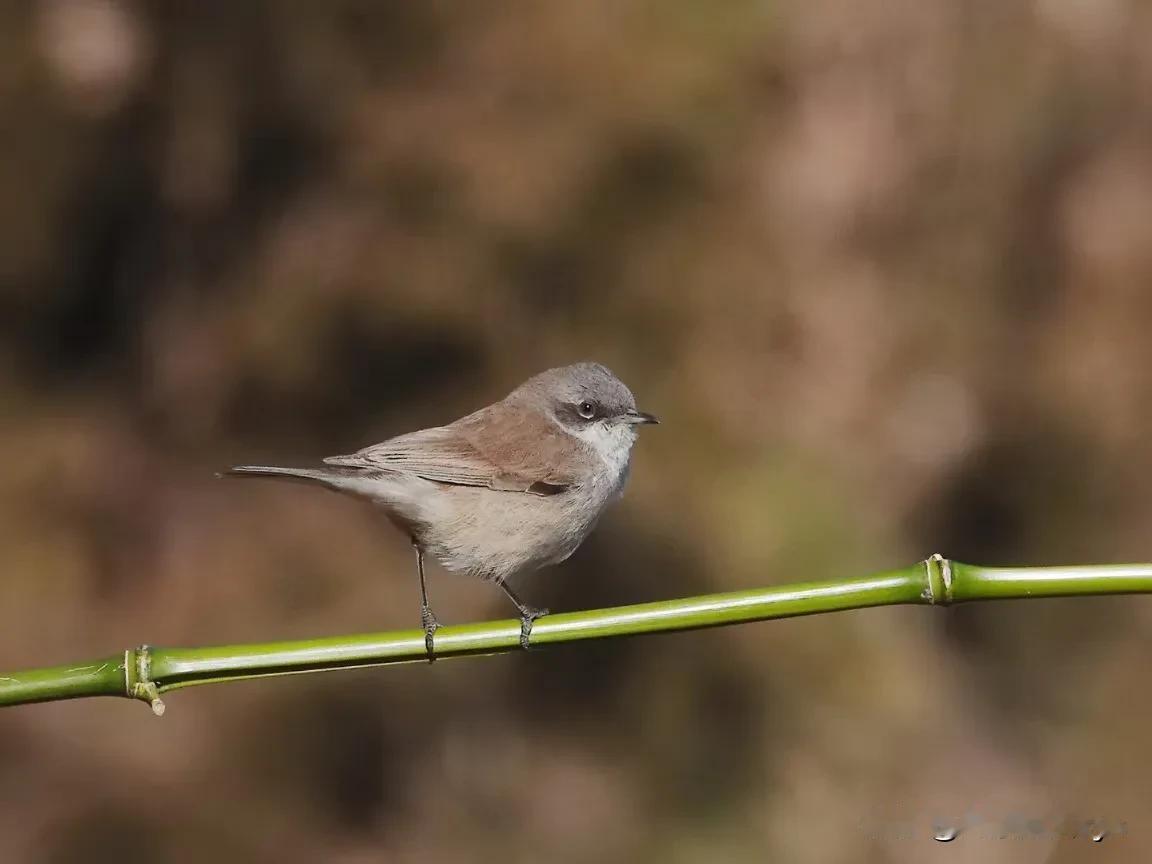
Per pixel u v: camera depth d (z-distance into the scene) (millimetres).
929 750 14156
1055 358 18047
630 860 12883
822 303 15539
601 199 14469
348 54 14555
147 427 14500
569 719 13578
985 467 17312
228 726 12859
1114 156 18562
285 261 14328
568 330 14266
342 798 12984
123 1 14445
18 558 13477
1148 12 18438
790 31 16078
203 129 14531
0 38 14484
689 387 14461
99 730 12562
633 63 14875
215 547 13781
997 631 16859
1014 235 18062
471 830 12914
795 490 14391
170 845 12211
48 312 14930
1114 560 17547
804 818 13250
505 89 14531
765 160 15594
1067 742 15523
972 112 17453
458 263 14047
